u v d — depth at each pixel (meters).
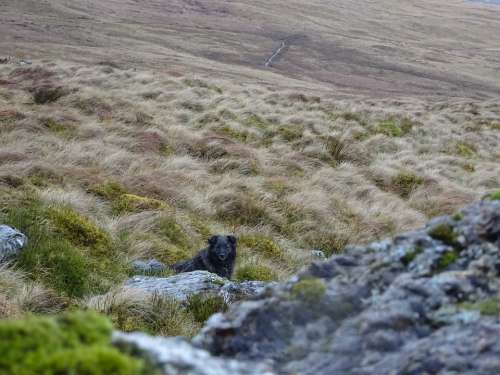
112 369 1.98
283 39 134.50
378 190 18.34
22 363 1.98
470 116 38.41
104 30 111.00
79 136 17.98
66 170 14.27
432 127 31.27
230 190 15.61
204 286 9.43
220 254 10.91
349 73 111.56
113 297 8.48
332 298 3.16
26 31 94.94
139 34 114.50
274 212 15.21
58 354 1.99
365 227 15.52
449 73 120.69
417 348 2.65
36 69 30.78
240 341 3.00
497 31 179.62
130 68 44.78
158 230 12.80
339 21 166.50
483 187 21.00
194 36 123.75
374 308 3.01
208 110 24.97
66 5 128.62
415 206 18.08
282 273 12.40
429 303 2.96
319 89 81.88
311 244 14.53
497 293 2.95
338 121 28.06
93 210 12.71
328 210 16.00
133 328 7.95
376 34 157.38
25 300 8.17
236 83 43.84
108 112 21.55
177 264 11.30
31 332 2.12
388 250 3.51
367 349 2.78
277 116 25.66
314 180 18.11
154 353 2.25
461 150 27.92
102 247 11.12
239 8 160.62
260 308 3.14
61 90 23.02
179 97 27.47
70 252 10.15
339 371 2.68
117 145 17.62
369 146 24.11
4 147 15.09
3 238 9.53
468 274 3.09
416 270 3.26
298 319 3.09
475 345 2.57
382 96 86.69
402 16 186.25
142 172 15.62
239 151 18.94
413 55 135.50
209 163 17.94
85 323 2.27
